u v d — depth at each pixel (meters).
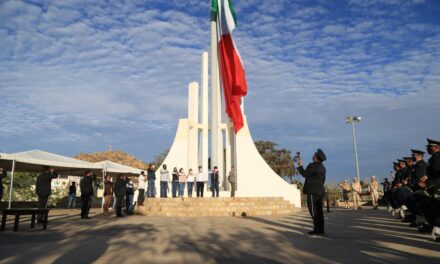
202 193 17.97
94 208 23.58
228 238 7.40
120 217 13.91
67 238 7.42
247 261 4.95
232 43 21.19
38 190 11.04
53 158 17.08
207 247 6.19
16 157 14.93
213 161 20.27
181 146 21.62
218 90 22.47
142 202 16.50
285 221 11.91
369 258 5.02
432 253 5.34
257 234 8.09
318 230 7.88
